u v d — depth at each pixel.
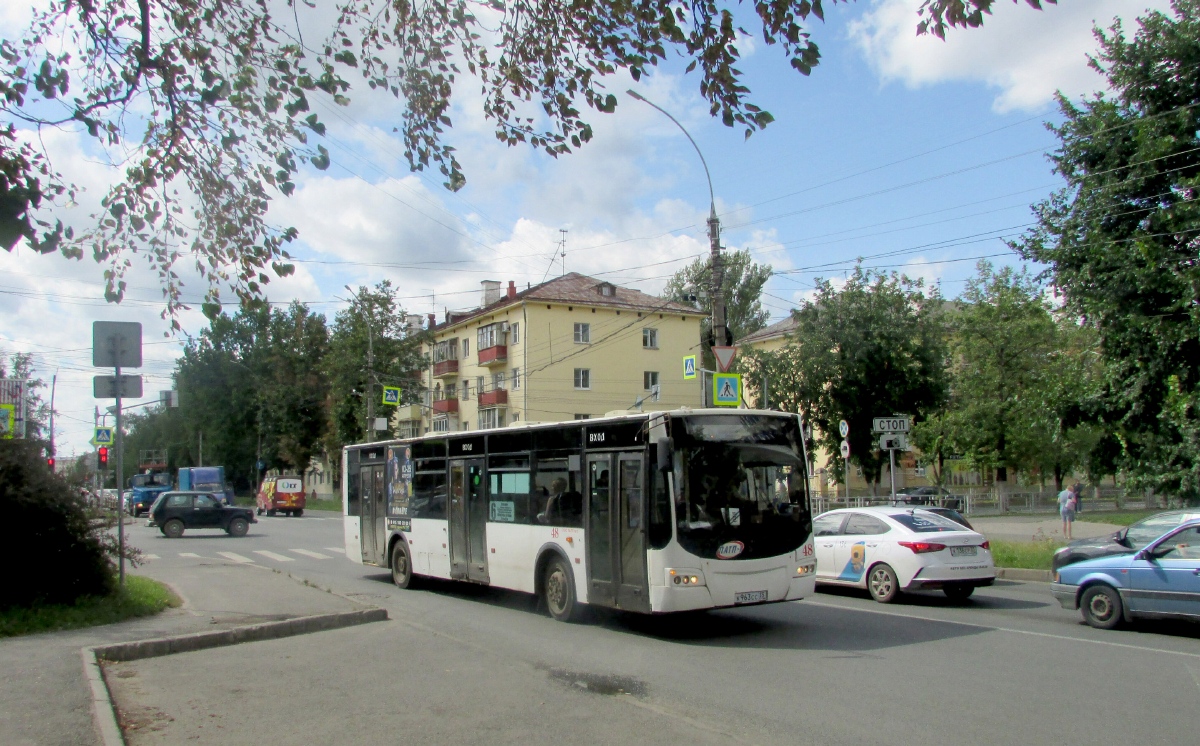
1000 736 6.27
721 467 10.54
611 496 11.02
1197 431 20.19
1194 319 19.23
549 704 7.13
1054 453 43.62
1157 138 20.27
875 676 8.30
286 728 6.44
